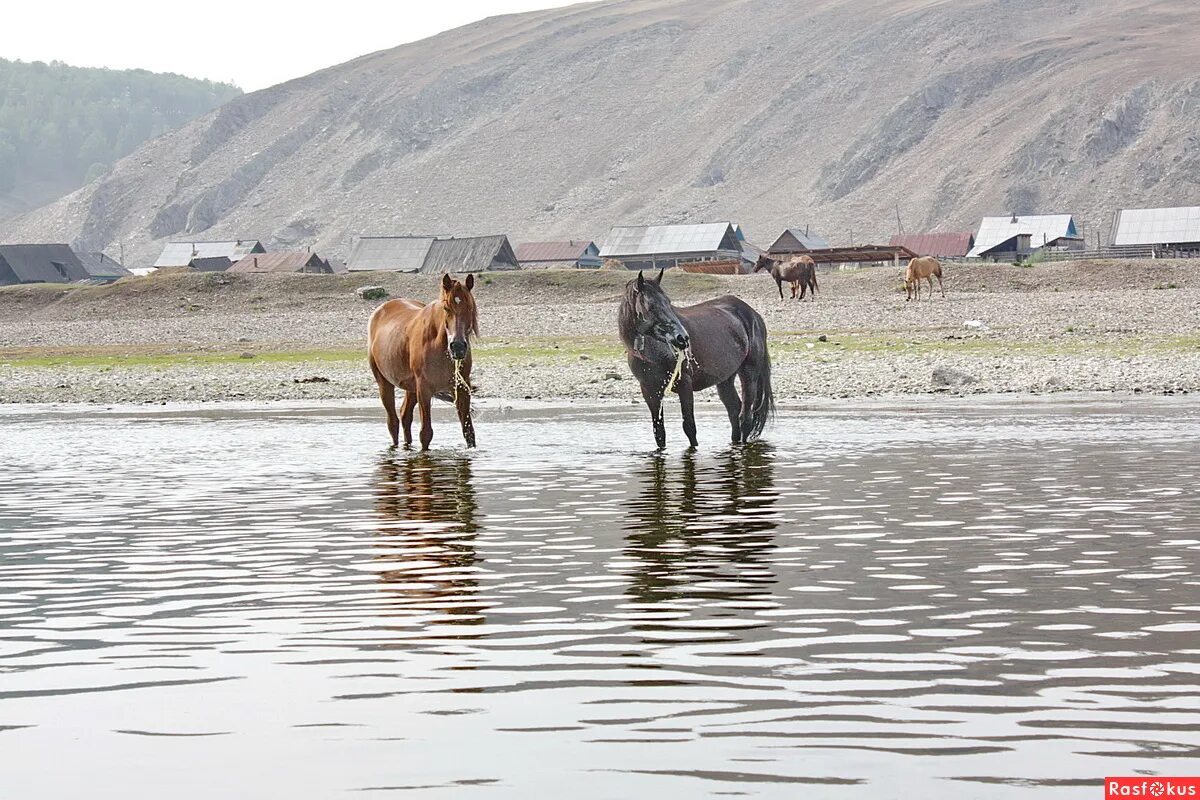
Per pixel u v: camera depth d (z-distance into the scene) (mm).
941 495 14047
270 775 5250
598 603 8672
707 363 20812
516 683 6637
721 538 11383
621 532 11859
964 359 41969
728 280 93750
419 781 5152
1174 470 15992
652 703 6215
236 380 44562
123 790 5102
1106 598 8547
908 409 27562
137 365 55312
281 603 8898
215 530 12516
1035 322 58531
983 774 5133
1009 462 17125
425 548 11188
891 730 5727
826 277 90312
